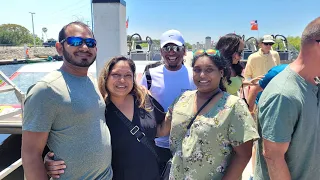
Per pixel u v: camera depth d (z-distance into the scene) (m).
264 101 1.67
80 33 1.86
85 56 1.88
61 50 1.92
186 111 1.99
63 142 1.78
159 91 2.79
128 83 2.21
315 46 1.49
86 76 1.99
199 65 1.93
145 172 2.21
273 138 1.59
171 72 2.82
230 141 1.81
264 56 5.91
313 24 1.51
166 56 2.77
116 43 4.25
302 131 1.59
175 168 1.97
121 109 2.26
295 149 1.63
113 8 4.19
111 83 2.20
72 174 1.81
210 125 1.82
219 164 1.84
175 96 2.79
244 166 1.83
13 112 4.12
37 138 1.71
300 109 1.55
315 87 1.56
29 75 6.58
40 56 39.62
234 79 2.87
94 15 4.24
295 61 1.64
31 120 1.70
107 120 2.21
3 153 5.21
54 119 1.75
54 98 1.72
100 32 4.26
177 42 2.73
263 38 5.86
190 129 1.92
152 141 2.29
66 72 1.88
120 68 2.19
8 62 25.19
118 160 2.18
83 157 1.82
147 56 10.11
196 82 1.96
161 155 2.59
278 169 1.63
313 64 1.52
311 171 1.65
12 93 5.52
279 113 1.57
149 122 2.31
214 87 1.93
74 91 1.82
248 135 1.74
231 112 1.80
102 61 4.29
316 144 1.62
